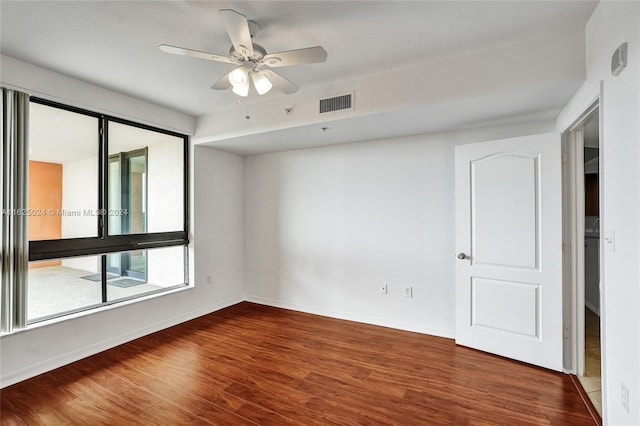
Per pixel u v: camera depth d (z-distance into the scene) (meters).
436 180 3.36
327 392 2.29
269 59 1.95
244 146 4.03
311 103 3.06
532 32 2.11
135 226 3.38
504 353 2.81
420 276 3.44
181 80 2.86
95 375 2.52
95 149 3.04
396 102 2.65
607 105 1.71
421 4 1.83
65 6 1.82
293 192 4.25
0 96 2.36
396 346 3.07
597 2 1.80
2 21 1.95
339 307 3.93
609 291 1.69
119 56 2.42
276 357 2.84
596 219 4.42
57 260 2.79
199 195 3.97
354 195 3.82
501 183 2.82
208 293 4.09
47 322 2.63
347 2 1.81
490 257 2.88
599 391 2.29
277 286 4.40
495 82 2.31
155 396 2.23
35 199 2.64
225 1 1.79
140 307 3.31
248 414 2.04
